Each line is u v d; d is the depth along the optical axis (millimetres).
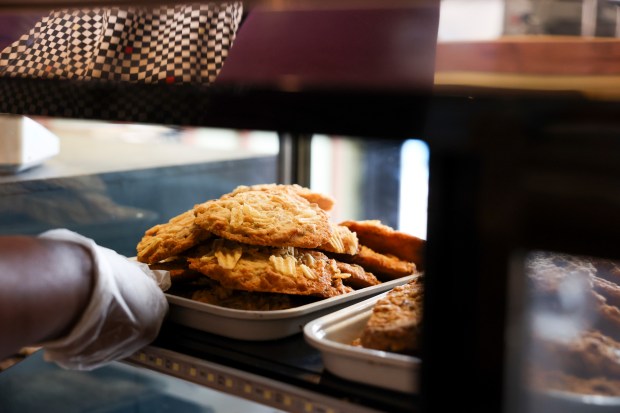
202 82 576
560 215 479
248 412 917
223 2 556
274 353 686
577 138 471
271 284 737
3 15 638
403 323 644
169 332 729
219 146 1331
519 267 497
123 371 985
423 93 506
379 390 619
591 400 565
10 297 590
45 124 1368
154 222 1137
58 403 970
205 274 756
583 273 680
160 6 567
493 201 494
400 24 528
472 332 513
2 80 643
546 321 625
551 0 509
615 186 465
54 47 642
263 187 881
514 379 515
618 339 652
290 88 542
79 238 668
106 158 1188
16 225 1010
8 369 979
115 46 615
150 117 585
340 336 689
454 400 524
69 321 637
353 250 817
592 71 485
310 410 624
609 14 510
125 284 684
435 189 509
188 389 963
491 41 504
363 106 523
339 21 543
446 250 511
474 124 493
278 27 573
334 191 1542
